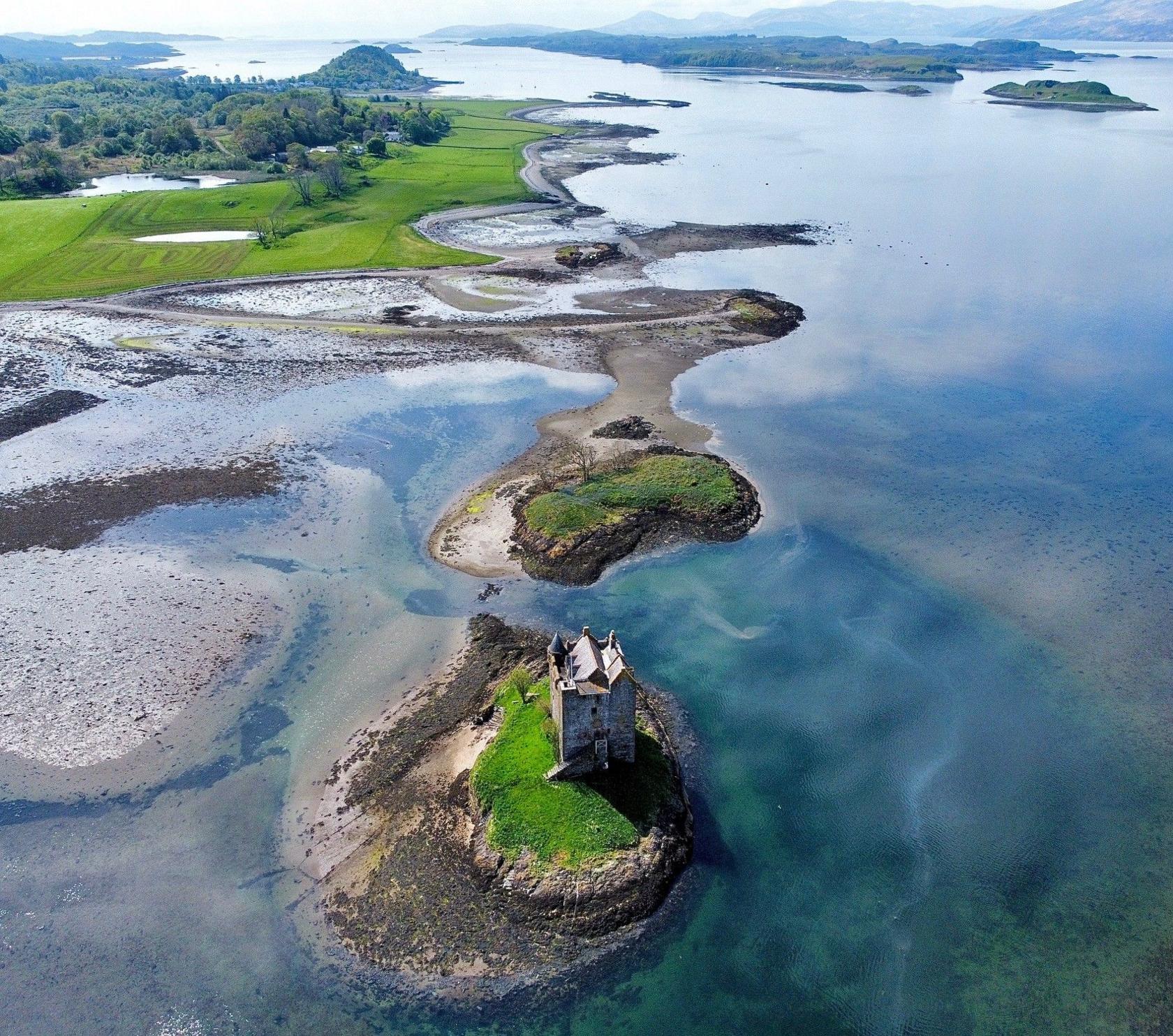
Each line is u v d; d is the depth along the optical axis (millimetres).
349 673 62969
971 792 53469
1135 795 53188
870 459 91250
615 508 80125
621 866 46969
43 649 64438
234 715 59219
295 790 53688
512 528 79312
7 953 44406
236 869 48781
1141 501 83875
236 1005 42188
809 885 47812
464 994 42438
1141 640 66062
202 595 70688
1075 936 45062
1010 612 69062
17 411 99938
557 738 52688
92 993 42688
